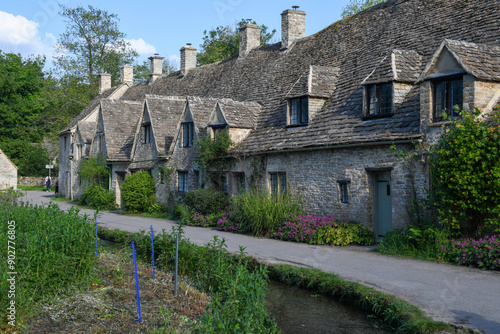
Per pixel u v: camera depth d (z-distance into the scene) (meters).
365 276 9.38
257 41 27.22
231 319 5.85
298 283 9.78
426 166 12.04
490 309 7.22
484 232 10.70
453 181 10.60
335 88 17.38
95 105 39.66
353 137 14.09
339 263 10.68
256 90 22.50
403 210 12.67
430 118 11.98
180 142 22.75
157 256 11.05
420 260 10.87
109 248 13.61
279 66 22.64
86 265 8.26
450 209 10.98
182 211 19.41
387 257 11.38
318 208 15.41
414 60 14.41
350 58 18.30
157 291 8.52
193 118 21.48
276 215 15.16
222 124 19.62
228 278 8.38
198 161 20.47
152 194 24.25
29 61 57.47
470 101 11.18
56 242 8.09
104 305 7.50
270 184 17.50
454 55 11.51
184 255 10.26
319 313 8.23
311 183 15.69
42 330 6.51
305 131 16.52
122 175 28.25
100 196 27.48
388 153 13.12
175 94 30.52
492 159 10.19
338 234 13.27
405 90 13.90
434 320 6.81
